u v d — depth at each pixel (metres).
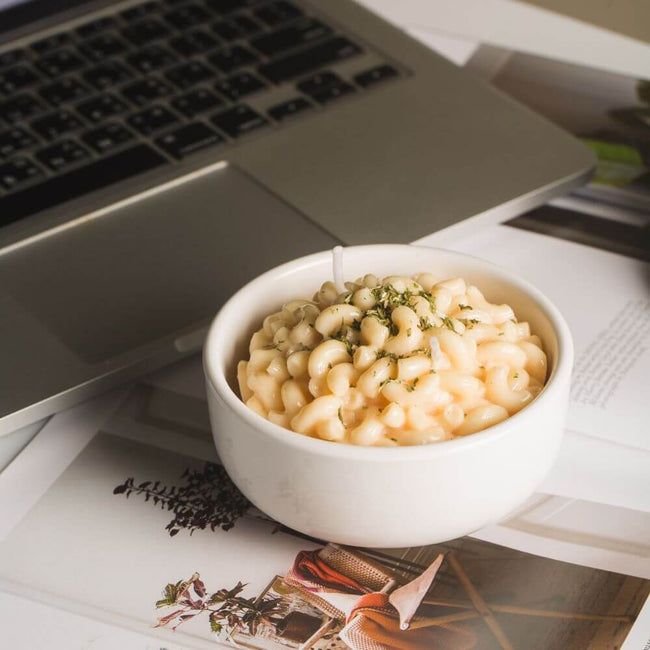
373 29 0.75
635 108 0.73
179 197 0.67
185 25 0.75
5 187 0.67
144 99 0.71
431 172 0.68
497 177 0.67
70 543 0.58
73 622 0.56
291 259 0.64
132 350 0.61
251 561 0.58
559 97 0.74
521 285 0.59
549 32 0.78
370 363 0.55
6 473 0.60
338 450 0.54
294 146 0.69
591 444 0.60
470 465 0.54
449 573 0.57
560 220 0.68
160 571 0.57
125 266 0.64
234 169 0.68
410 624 0.56
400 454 0.54
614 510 0.58
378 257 0.60
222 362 0.57
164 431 0.61
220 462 0.60
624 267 0.66
